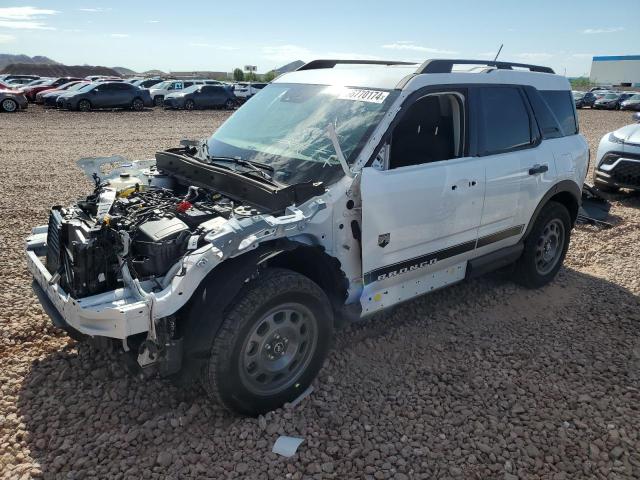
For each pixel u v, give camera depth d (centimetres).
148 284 299
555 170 505
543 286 545
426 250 406
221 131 461
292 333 329
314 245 331
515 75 485
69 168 1117
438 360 403
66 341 411
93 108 2675
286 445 302
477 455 303
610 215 805
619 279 570
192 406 334
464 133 430
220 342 296
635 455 307
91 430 317
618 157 874
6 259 571
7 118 2159
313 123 402
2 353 392
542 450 310
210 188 367
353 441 311
